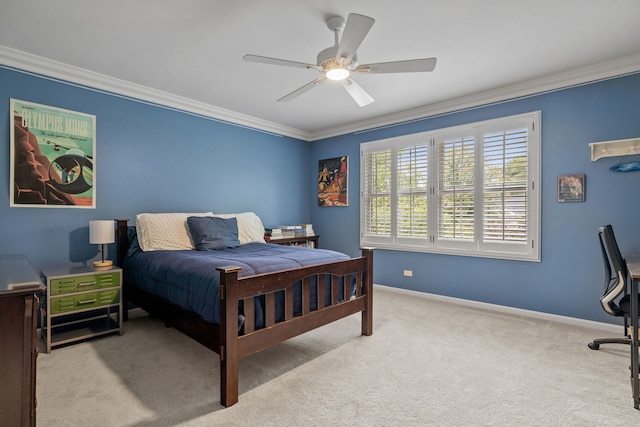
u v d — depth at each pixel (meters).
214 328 1.97
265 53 2.69
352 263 2.71
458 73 3.04
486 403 1.82
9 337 1.10
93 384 2.01
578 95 3.02
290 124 4.88
